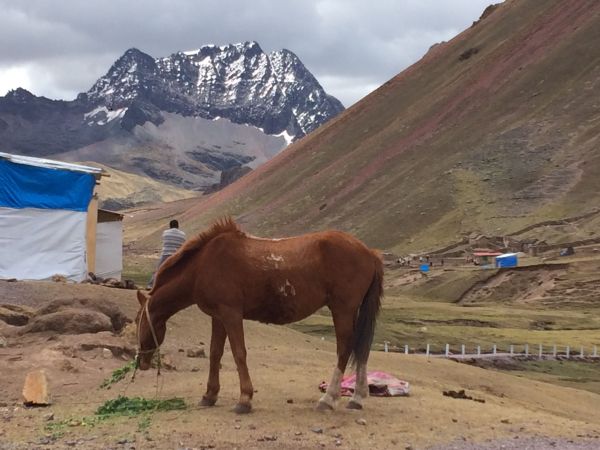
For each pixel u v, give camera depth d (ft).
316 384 38.04
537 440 27.58
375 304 30.96
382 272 31.45
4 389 35.68
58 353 41.93
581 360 128.67
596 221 328.90
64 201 80.74
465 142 531.09
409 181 509.76
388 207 471.21
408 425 28.84
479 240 341.00
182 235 52.54
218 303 29.78
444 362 69.67
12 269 76.79
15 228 77.15
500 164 459.73
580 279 244.22
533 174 428.15
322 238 30.45
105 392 35.09
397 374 53.26
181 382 37.73
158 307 31.07
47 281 76.13
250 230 572.92
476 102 597.93
